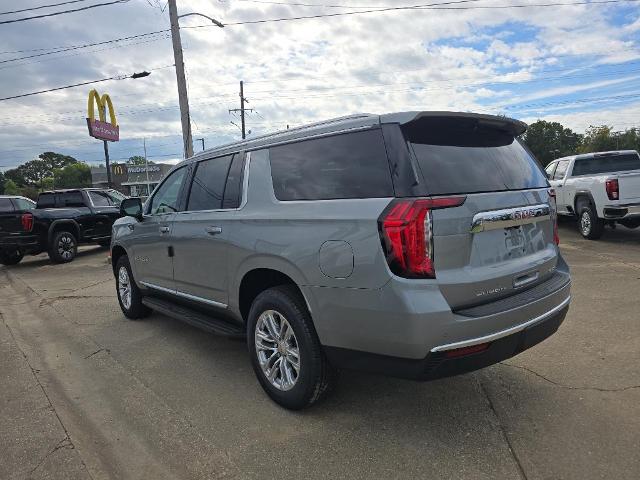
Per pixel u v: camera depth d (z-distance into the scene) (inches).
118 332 221.0
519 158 138.3
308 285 122.3
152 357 186.2
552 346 173.9
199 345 197.9
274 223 134.3
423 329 103.3
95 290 326.0
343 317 115.4
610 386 141.3
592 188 404.5
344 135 124.4
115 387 159.3
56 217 469.7
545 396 137.4
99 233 524.4
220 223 155.3
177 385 158.9
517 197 125.0
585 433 117.7
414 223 104.3
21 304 296.5
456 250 108.8
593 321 199.0
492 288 114.1
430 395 141.7
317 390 127.9
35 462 115.0
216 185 166.1
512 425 123.3
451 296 106.9
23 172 4965.6
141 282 220.1
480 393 141.4
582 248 375.6
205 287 167.9
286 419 132.3
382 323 108.2
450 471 106.0
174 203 190.1
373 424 127.1
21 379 166.9
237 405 142.3
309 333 125.4
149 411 141.2
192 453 118.2
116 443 124.3
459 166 118.5
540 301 120.7
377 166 115.1
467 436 119.3
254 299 150.9
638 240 404.5
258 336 141.9
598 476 101.6
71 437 125.9
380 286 107.4
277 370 139.6
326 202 122.5
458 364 107.5
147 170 2507.4
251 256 139.9
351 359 117.3
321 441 120.4
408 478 104.3
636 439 114.1
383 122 116.9
